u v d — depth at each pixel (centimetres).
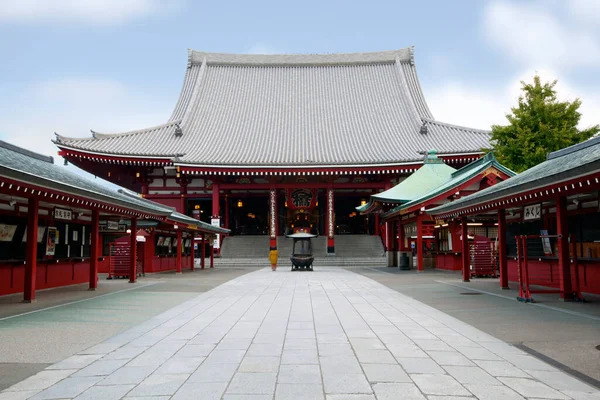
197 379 626
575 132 3158
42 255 1809
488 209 1769
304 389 584
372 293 1675
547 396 557
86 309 1282
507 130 3278
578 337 876
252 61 6531
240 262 4128
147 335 917
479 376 637
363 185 4931
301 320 1090
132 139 5056
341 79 6325
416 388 586
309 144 5169
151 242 2938
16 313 1208
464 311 1216
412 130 5341
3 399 550
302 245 3266
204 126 5534
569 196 1530
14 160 1308
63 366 693
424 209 2791
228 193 5278
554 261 1731
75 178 1680
